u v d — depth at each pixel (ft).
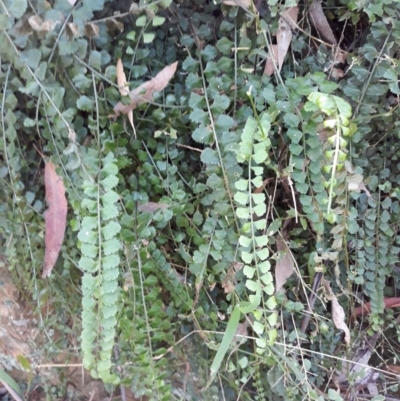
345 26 2.79
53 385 3.91
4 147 2.49
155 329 2.84
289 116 2.42
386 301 3.53
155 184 2.73
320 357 3.54
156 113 2.56
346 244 2.97
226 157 2.46
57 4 2.22
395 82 2.48
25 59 2.24
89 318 2.35
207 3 2.61
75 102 2.46
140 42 2.54
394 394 3.91
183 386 3.49
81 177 2.43
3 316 3.78
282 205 3.05
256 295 2.67
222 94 2.55
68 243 2.92
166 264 2.86
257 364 3.24
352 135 2.62
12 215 2.87
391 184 3.09
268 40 2.54
